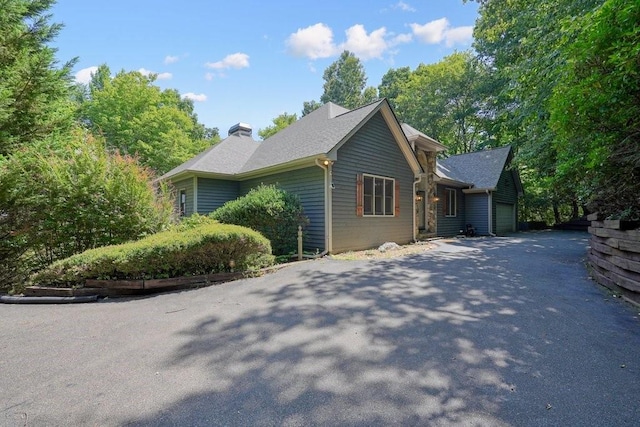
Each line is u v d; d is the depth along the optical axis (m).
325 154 8.68
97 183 6.35
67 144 7.95
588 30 4.39
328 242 8.96
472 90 23.84
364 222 10.20
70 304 4.71
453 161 20.16
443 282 5.33
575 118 4.85
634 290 4.05
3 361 2.77
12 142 6.59
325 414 1.98
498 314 3.78
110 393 2.25
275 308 4.14
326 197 9.02
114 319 3.89
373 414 1.97
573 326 3.38
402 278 5.65
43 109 7.33
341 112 12.71
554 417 1.92
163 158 21.61
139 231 6.68
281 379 2.41
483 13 16.03
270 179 11.11
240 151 14.87
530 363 2.61
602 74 4.24
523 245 10.95
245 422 1.91
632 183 4.72
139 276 5.28
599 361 2.63
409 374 2.45
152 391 2.27
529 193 21.44
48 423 1.92
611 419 1.90
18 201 5.85
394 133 11.48
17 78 6.68
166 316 3.95
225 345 3.04
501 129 21.08
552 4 8.36
